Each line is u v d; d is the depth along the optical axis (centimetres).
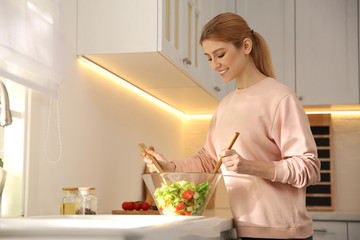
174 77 225
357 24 329
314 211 320
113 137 219
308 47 333
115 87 223
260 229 147
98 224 106
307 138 143
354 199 350
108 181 211
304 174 138
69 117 177
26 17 138
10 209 147
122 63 196
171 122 325
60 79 160
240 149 153
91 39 182
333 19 332
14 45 132
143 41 179
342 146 356
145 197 261
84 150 188
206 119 359
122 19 181
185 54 216
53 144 165
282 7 339
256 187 149
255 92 154
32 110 153
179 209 141
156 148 288
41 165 157
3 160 149
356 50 328
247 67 158
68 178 174
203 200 144
